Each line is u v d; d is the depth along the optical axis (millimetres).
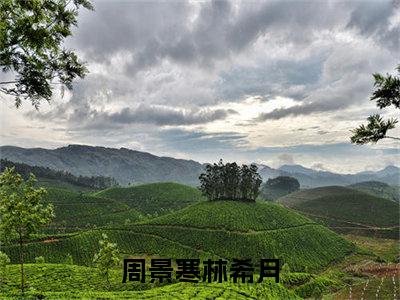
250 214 167000
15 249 121312
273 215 171125
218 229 149500
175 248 139250
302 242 152375
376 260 150375
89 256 129250
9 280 62750
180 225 155000
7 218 41750
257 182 195500
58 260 122625
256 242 141375
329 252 153125
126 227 154250
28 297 39531
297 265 133250
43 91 15312
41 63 14609
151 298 47844
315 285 96188
